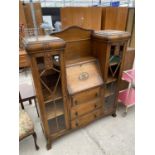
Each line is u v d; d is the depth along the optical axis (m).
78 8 2.49
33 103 2.16
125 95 1.89
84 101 1.43
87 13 2.58
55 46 1.00
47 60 1.03
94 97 1.49
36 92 1.15
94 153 1.40
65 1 3.76
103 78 1.47
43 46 0.96
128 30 2.90
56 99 1.29
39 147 1.47
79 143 1.51
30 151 1.43
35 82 1.08
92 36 1.45
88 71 1.41
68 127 1.48
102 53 1.39
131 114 1.91
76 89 1.31
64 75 1.17
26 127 1.28
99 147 1.46
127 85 2.03
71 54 1.44
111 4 3.42
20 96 1.55
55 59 1.13
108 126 1.72
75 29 1.35
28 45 0.93
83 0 3.97
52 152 1.42
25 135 1.29
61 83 1.21
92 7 2.57
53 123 1.44
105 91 1.59
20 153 1.41
